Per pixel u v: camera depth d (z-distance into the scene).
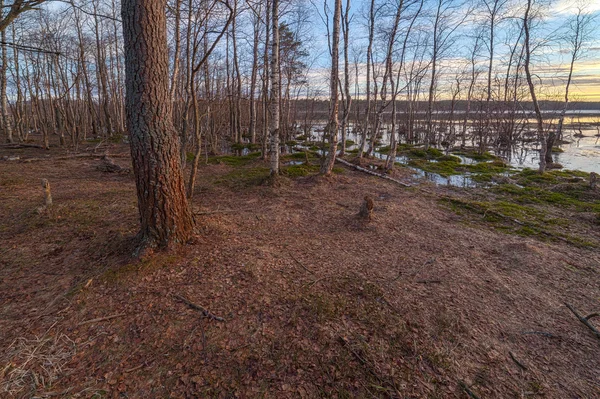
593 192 8.86
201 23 6.65
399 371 2.56
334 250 4.72
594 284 4.06
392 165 11.22
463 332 3.04
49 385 2.29
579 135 29.52
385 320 3.11
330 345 2.76
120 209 6.16
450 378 2.53
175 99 12.45
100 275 3.52
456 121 45.25
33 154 14.29
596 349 2.94
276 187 8.52
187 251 4.06
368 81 12.98
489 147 23.05
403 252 4.77
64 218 5.59
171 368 2.47
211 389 2.31
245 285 3.51
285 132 21.98
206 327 2.88
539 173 11.83
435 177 11.51
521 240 5.46
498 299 3.64
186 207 4.29
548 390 2.47
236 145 18.91
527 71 11.67
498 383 2.51
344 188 8.88
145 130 3.69
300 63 20.06
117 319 2.94
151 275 3.53
